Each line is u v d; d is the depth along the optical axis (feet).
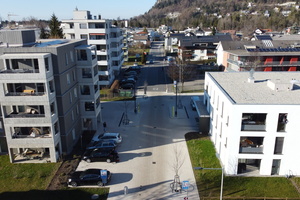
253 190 79.92
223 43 237.04
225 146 90.63
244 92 97.50
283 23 538.47
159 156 101.14
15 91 97.35
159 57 343.26
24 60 95.55
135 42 449.89
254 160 94.63
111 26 215.10
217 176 87.40
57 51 93.35
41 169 93.45
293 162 85.61
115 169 93.09
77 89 118.52
